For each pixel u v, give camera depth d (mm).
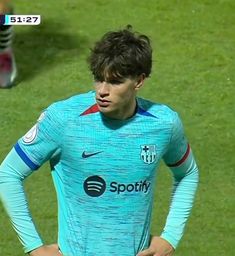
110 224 13453
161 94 35250
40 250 13578
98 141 13148
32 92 35156
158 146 13492
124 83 12781
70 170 13375
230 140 31109
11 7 35938
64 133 13172
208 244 24297
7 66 35125
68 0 45312
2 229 24609
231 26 42531
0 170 13469
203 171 28766
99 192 13312
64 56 38969
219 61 38625
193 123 32562
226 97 35031
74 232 13547
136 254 13750
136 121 13305
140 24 42531
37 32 41312
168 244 14125
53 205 26266
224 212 26172
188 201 14430
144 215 13656
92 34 41469
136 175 13344
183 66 38000
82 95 13438
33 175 27969
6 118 32594
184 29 42000
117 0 45312
